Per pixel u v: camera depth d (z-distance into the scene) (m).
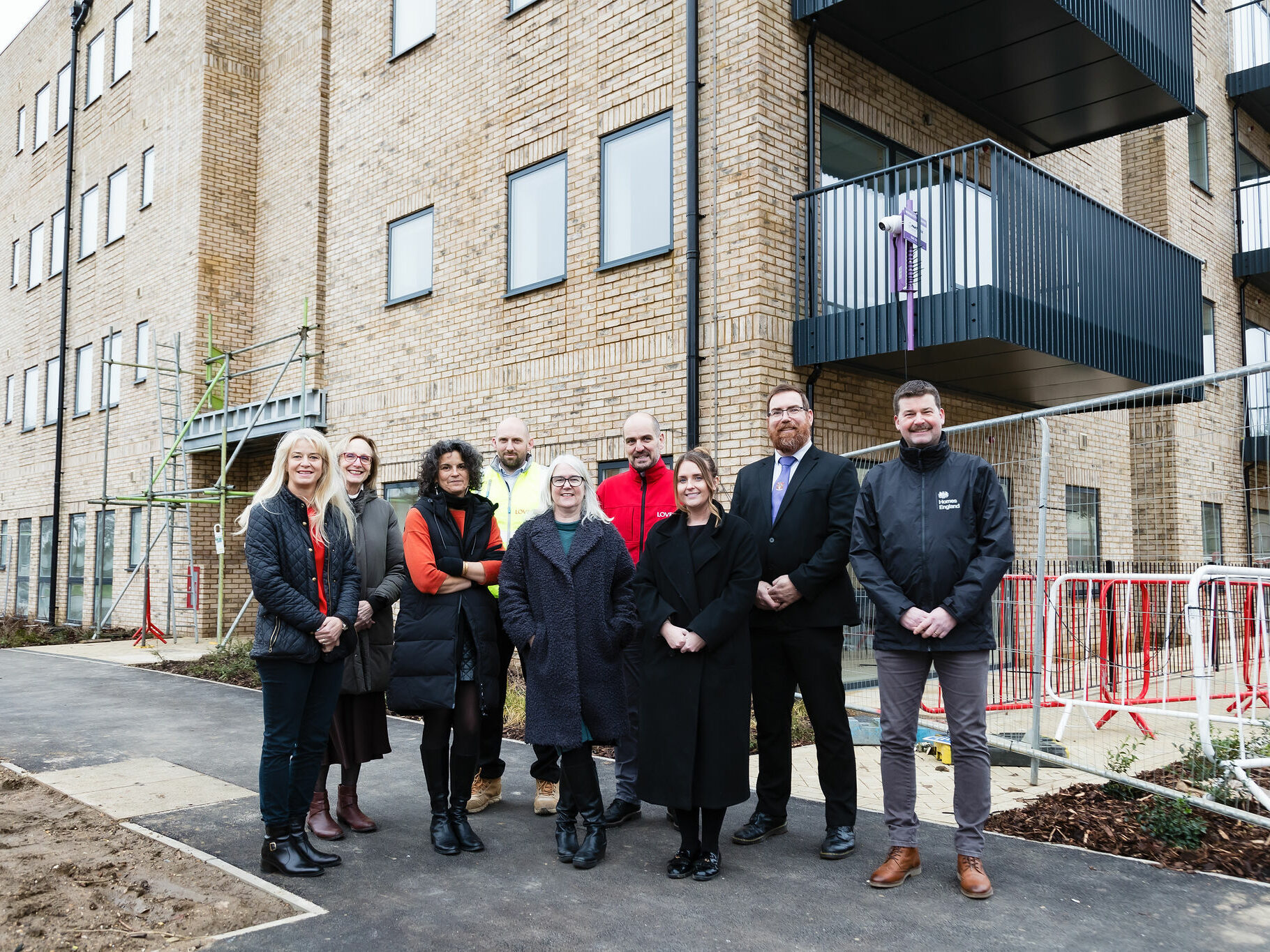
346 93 12.88
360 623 4.45
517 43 10.36
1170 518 11.35
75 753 6.38
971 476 3.92
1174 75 10.02
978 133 10.58
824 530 4.32
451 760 4.39
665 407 8.55
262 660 3.95
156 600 15.15
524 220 10.20
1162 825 4.35
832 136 8.84
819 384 8.39
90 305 17.98
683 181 8.55
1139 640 7.64
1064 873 3.97
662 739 3.94
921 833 4.56
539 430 9.71
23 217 21.41
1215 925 3.43
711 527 4.06
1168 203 13.84
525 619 4.25
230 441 13.38
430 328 11.17
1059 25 8.64
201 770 5.86
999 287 7.52
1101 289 8.98
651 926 3.44
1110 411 11.94
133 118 16.69
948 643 3.81
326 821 4.49
